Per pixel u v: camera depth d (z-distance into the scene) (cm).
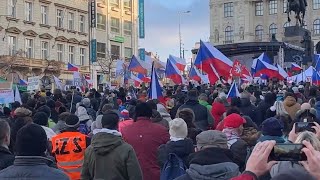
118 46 8000
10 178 464
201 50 2042
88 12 7206
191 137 907
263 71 2823
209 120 1188
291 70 3766
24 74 5881
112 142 697
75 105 1772
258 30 11362
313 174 302
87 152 718
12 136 863
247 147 786
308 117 989
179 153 721
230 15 11556
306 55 4141
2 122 627
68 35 6756
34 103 1483
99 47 7544
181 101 1558
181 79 2550
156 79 1559
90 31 7256
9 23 5841
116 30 7956
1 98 1652
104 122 717
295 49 4016
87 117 1220
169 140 800
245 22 11331
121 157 691
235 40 11431
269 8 11256
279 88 2648
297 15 4612
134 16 8375
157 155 800
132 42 8325
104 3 7662
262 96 2077
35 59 6056
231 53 3984
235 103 1388
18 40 5972
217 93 1864
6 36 5791
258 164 328
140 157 804
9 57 5578
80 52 7025
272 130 658
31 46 6175
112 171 693
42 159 478
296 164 389
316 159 310
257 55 3931
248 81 2747
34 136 474
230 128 823
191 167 529
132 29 8331
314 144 471
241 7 11369
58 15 6644
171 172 718
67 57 6744
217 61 2030
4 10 5788
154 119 1038
